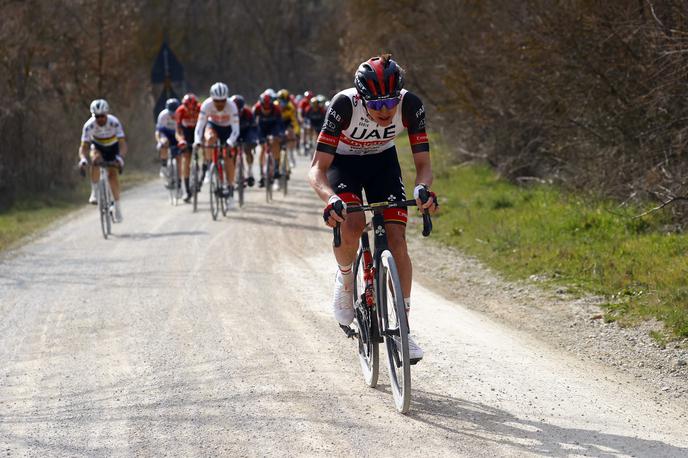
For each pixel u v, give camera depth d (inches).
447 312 294.5
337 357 239.5
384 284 194.5
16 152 732.0
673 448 169.2
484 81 576.7
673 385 209.9
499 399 200.7
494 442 173.3
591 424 183.5
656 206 387.9
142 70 1186.6
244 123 601.6
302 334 265.4
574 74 456.8
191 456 172.1
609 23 430.6
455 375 220.5
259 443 177.2
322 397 204.7
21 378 232.4
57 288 351.9
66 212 645.3
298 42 2222.0
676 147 389.4
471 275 355.9
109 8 1020.5
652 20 401.4
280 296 320.8
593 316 271.6
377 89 183.8
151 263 397.1
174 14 2123.5
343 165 207.0
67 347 261.6
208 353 247.0
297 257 402.6
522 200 500.4
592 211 412.2
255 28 2234.3
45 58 893.8
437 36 689.0
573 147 485.4
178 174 634.2
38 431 190.5
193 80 2220.7
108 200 495.2
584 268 328.2
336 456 168.9
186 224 525.0
